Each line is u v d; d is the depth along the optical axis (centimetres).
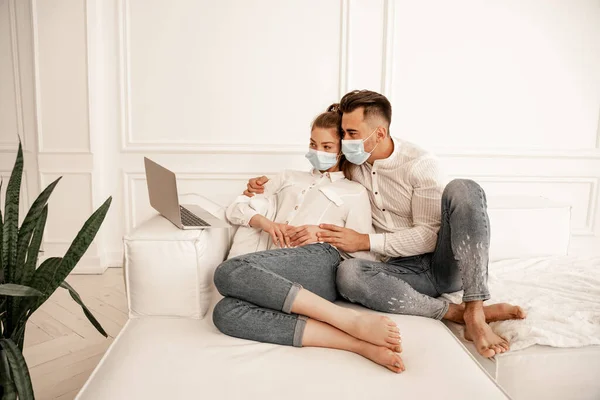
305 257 141
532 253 200
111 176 291
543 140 304
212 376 105
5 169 294
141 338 123
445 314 143
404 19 285
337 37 284
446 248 146
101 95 283
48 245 288
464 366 111
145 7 277
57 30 272
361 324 116
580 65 298
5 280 110
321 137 166
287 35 283
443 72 292
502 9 289
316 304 122
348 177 178
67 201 286
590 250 318
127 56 279
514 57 294
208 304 144
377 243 151
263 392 99
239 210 168
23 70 282
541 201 212
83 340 197
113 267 296
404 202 162
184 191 292
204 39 281
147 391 100
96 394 100
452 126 297
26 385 97
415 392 100
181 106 286
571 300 150
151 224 148
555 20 292
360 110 157
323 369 108
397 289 137
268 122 289
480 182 303
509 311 138
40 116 279
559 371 125
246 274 127
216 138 289
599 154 304
